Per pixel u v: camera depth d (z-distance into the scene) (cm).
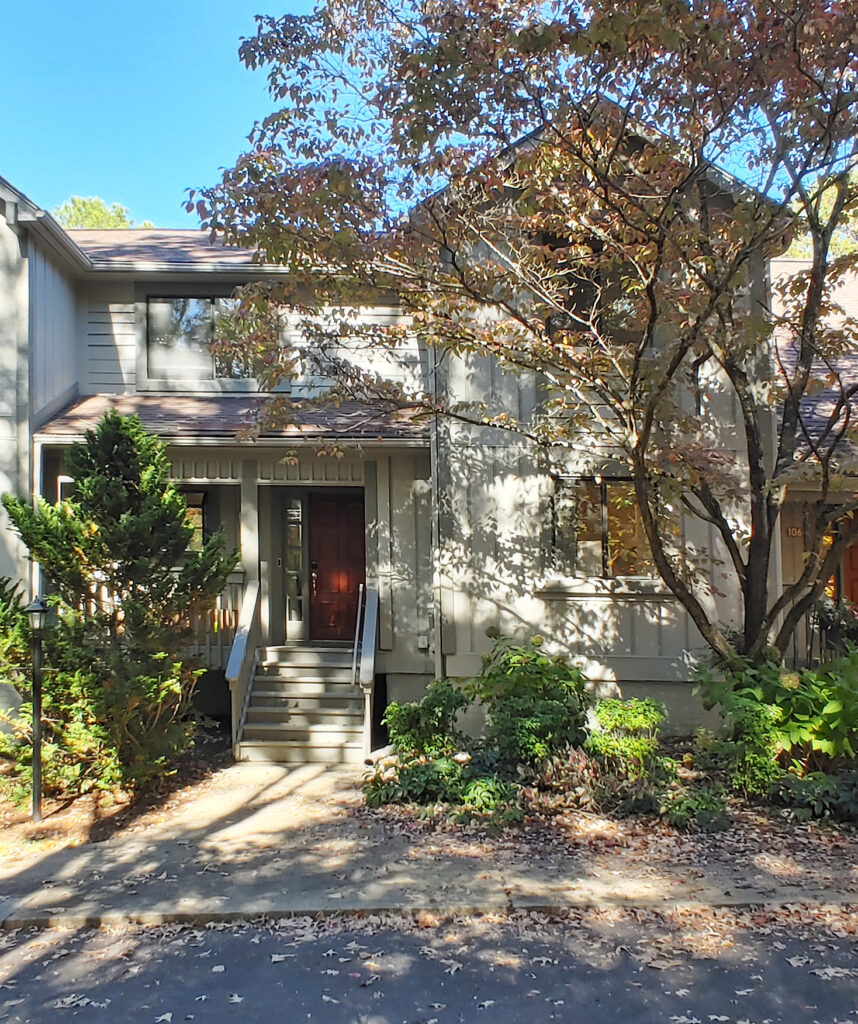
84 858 705
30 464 1104
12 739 895
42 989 487
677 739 1072
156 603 892
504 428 990
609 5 612
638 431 891
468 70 645
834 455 1062
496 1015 446
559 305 949
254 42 802
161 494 907
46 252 1169
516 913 567
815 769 802
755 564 931
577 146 773
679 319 871
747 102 725
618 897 585
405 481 1184
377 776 852
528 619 1108
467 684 941
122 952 531
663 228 743
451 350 952
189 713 1005
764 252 844
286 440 1104
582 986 473
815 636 1186
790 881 611
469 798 780
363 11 841
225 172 784
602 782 786
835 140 767
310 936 544
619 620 1105
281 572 1314
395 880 623
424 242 876
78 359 1285
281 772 980
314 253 820
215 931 557
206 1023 445
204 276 1270
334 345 1076
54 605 895
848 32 686
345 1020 445
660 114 756
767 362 1088
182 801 870
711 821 723
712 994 462
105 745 872
